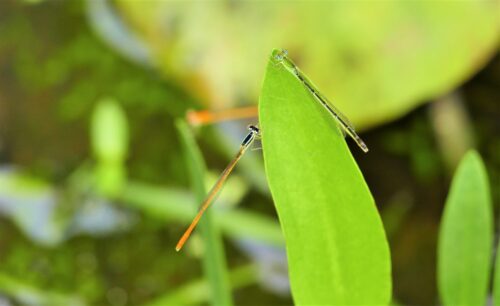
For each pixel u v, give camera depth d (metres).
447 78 0.63
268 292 0.66
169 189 0.70
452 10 0.63
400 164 0.69
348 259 0.36
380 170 0.69
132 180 0.71
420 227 0.67
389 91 0.64
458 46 0.63
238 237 0.68
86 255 0.69
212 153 0.71
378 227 0.36
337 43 0.65
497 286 0.38
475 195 0.39
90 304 0.67
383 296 0.36
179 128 0.40
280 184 0.35
